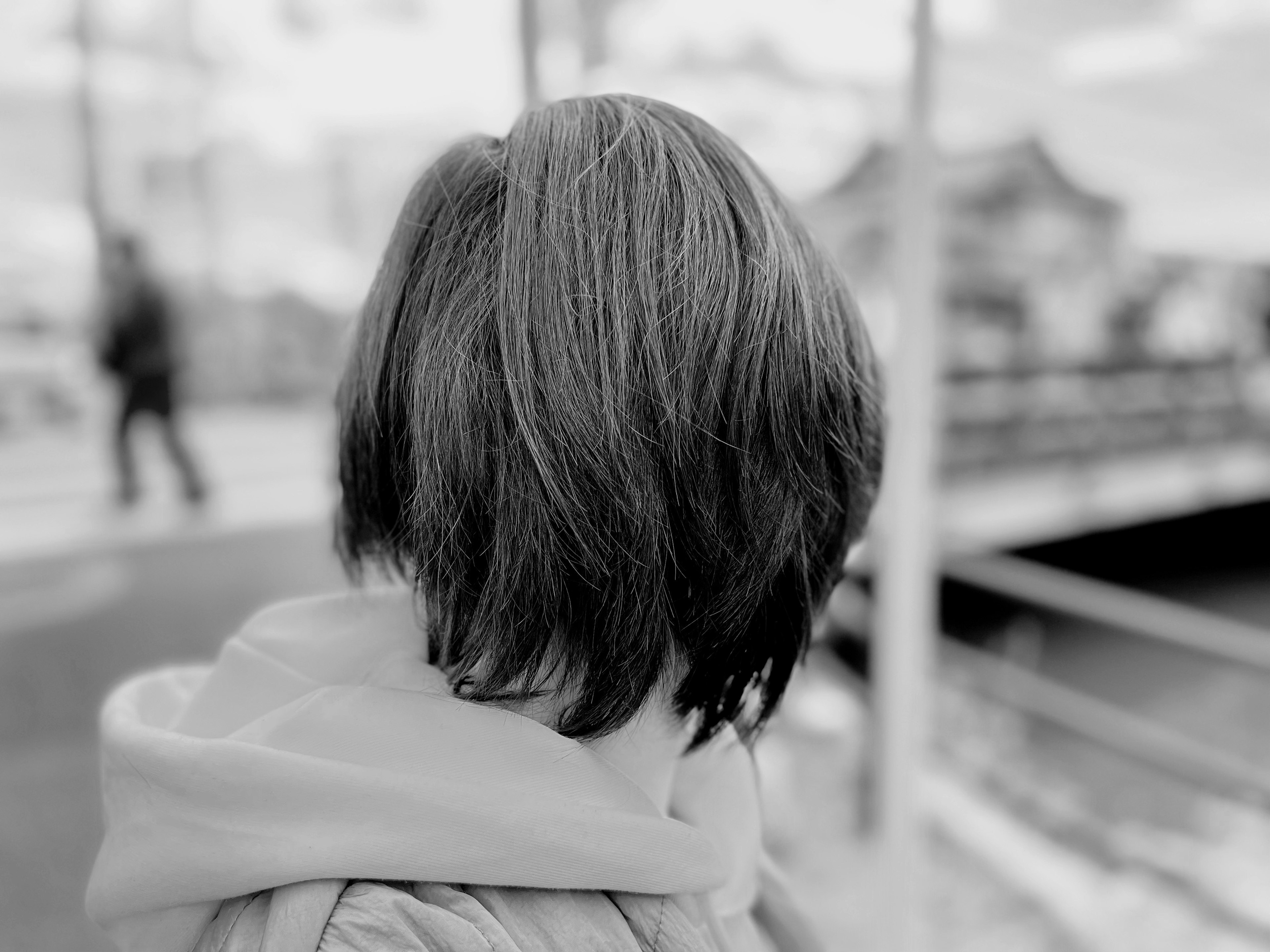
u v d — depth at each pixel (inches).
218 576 158.2
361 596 19.6
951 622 128.5
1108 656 121.9
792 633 17.6
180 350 266.8
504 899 14.9
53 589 149.9
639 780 18.4
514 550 15.1
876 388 20.2
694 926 16.7
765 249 16.5
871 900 69.4
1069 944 71.3
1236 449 139.6
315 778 14.5
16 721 103.0
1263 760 94.2
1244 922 72.4
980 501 131.3
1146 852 80.1
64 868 75.2
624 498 15.0
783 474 16.2
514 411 15.0
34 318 236.7
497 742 15.4
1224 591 136.9
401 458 17.0
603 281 15.4
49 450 234.8
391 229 19.0
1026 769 92.3
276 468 238.2
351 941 13.7
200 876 14.7
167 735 15.7
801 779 86.2
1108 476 136.3
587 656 15.6
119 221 245.1
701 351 15.5
